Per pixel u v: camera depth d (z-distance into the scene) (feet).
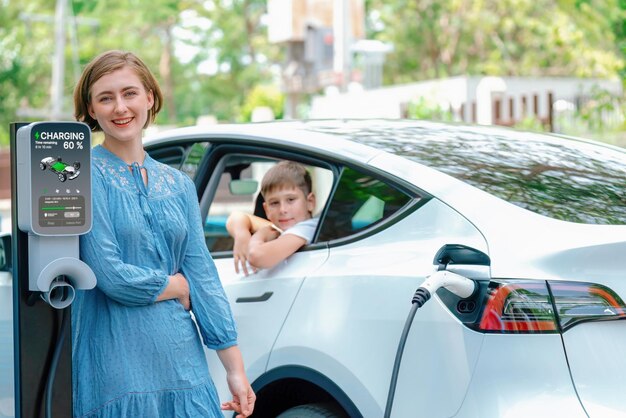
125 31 148.05
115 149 10.44
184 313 10.44
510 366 9.78
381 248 11.35
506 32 108.06
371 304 11.02
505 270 10.01
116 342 10.03
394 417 10.49
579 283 9.85
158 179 10.53
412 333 10.49
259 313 12.35
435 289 9.96
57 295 9.57
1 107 122.11
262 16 166.40
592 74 78.43
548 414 9.59
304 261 12.23
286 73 77.41
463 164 11.67
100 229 9.93
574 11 83.51
